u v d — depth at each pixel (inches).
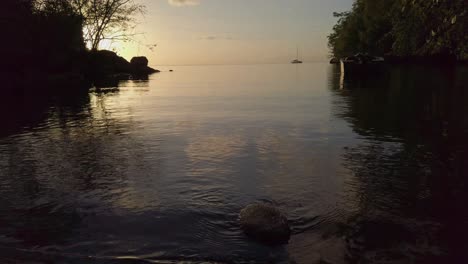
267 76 1985.7
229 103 730.8
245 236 201.0
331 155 337.7
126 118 564.7
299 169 301.4
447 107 583.5
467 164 303.3
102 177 290.7
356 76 1485.0
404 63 1905.8
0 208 238.2
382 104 644.7
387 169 297.0
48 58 1353.3
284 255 184.5
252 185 269.1
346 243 193.3
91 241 199.0
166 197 250.2
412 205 233.0
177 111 629.9
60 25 1353.3
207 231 206.8
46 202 246.2
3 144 402.9
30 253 188.2
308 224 212.7
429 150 344.8
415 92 809.5
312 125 474.6
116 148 376.2
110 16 1579.7
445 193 249.3
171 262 180.5
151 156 344.5
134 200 246.7
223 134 433.1
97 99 851.4
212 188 264.4
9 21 1179.3
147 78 1829.5
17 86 1167.6
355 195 249.1
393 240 194.9
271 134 427.8
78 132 461.7
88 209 234.8
